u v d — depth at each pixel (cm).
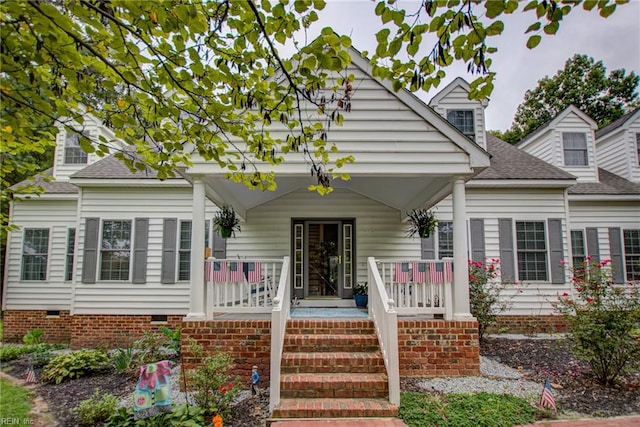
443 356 562
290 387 471
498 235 995
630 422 418
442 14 268
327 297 877
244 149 575
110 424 416
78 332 952
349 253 902
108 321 959
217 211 932
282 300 523
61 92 324
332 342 550
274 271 605
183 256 988
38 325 1049
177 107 338
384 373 502
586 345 562
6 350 836
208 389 461
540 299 971
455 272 579
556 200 1008
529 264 993
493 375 579
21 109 311
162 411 387
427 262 592
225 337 557
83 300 963
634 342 526
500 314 962
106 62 291
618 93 2577
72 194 1063
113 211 993
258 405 479
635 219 1079
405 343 563
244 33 297
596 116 2606
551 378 570
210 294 573
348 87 372
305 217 910
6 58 267
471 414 425
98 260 974
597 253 1064
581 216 1082
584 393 509
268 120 348
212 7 276
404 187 763
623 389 525
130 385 597
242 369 552
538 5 254
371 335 569
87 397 548
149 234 991
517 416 424
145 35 286
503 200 1007
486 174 998
